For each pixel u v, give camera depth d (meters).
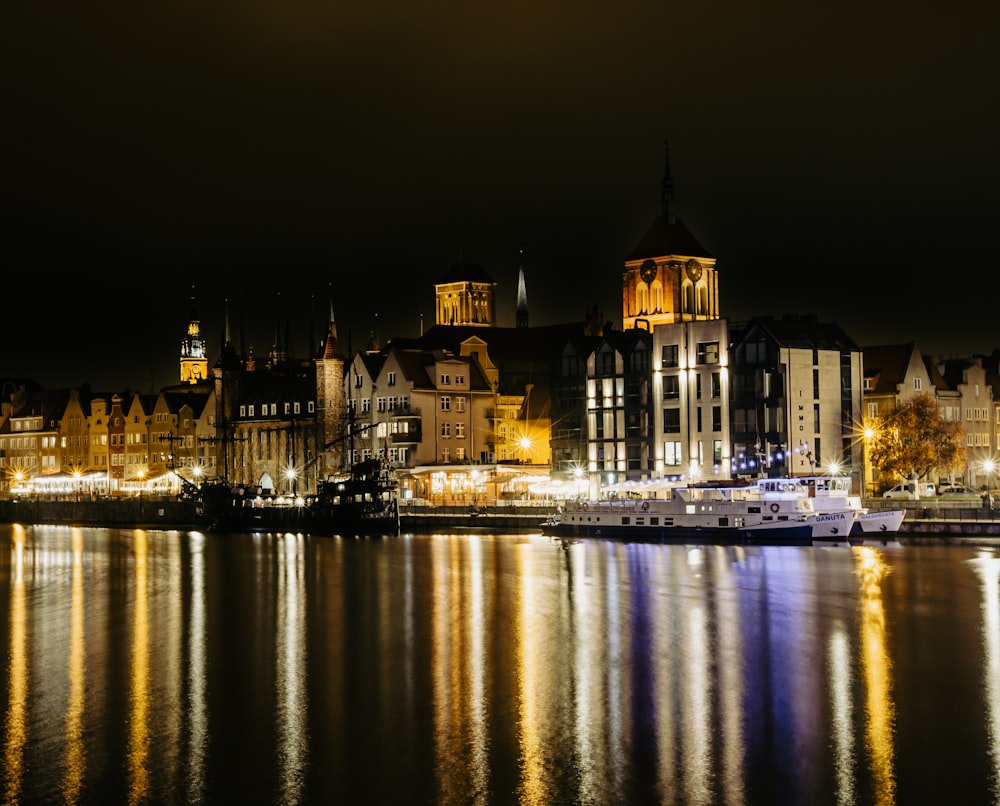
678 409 179.88
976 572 112.81
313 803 54.38
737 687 70.44
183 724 65.25
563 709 66.62
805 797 53.97
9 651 83.75
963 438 193.25
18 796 55.56
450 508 174.88
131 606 104.19
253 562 137.75
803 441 172.75
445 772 57.41
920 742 60.41
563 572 118.56
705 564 122.12
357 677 74.25
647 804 53.53
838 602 97.19
